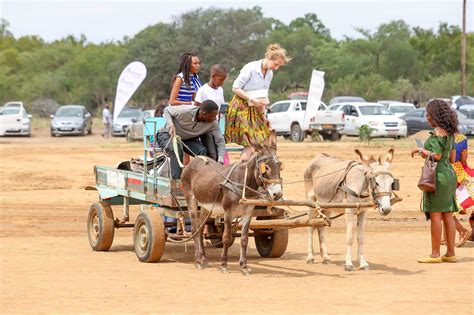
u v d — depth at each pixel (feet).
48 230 57.98
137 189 46.88
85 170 97.14
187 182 43.06
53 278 39.37
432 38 353.51
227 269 41.34
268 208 42.63
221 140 45.21
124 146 131.34
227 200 40.19
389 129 138.62
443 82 295.07
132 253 48.34
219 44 256.52
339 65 318.04
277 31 336.70
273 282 38.47
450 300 34.19
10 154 116.26
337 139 144.15
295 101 145.18
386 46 326.03
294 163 101.86
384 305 33.12
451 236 44.55
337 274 40.93
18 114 168.14
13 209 68.80
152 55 255.70
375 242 53.11
